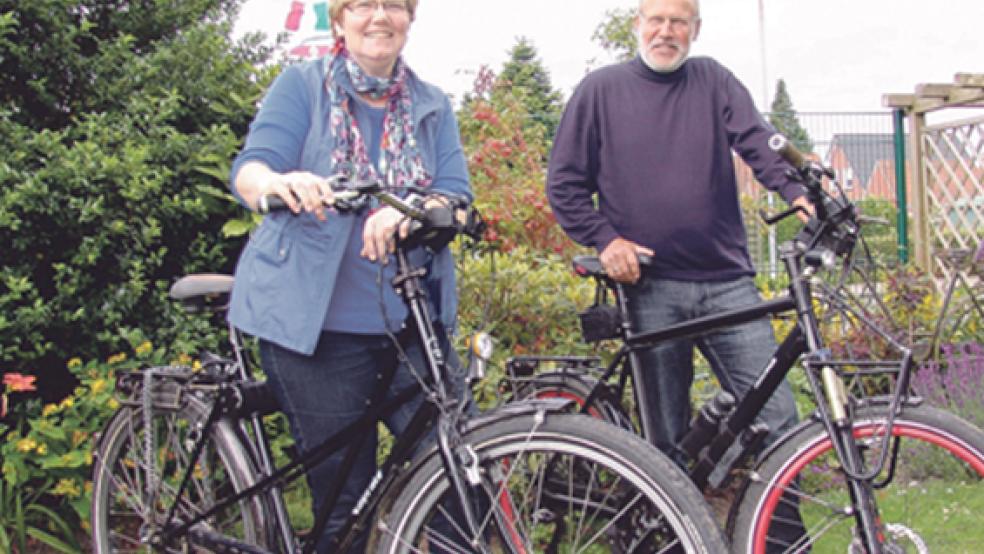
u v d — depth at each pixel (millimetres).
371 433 2523
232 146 3893
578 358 3281
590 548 2682
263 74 4230
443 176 2551
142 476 2826
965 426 2271
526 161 6270
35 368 3674
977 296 5914
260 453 2633
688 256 3088
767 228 9750
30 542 3520
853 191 10562
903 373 2293
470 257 4203
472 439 2135
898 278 5613
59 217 3490
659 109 3117
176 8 4324
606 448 2027
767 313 2637
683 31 3059
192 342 3697
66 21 3875
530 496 2592
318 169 2387
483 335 2252
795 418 2959
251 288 2393
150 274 3762
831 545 2416
